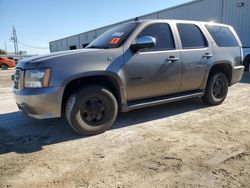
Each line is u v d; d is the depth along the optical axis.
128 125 4.26
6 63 25.98
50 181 2.55
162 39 4.38
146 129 4.04
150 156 3.04
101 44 4.27
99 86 3.74
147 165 2.82
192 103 5.71
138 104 4.12
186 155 3.04
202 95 5.16
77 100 3.57
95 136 3.77
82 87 3.65
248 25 14.02
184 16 18.39
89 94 3.63
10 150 3.34
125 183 2.46
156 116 4.75
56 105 3.42
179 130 3.96
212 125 4.16
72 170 2.76
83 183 2.49
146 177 2.57
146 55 4.07
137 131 3.96
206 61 4.96
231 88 7.84
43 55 3.75
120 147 3.34
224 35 5.54
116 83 3.83
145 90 4.18
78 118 3.62
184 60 4.58
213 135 3.70
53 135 3.87
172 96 4.64
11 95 7.89
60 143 3.54
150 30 4.25
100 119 3.82
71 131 4.02
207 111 5.04
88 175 2.64
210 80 5.22
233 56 5.55
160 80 4.29
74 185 2.46
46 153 3.22
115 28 4.69
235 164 2.79
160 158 2.98
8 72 20.70
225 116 4.67
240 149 3.18
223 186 2.37
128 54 3.90
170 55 4.37
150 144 3.42
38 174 2.69
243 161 2.86
